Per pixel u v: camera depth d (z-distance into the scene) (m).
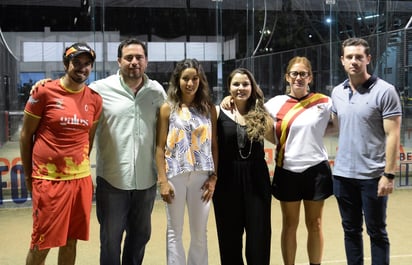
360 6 7.28
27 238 4.76
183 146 2.98
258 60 6.93
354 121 3.06
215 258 4.11
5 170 6.02
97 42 6.55
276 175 3.34
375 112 2.98
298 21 7.05
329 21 7.16
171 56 6.71
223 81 6.86
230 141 3.13
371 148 3.02
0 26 6.23
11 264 3.99
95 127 2.95
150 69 6.65
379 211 3.03
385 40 7.41
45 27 6.39
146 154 3.05
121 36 6.60
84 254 4.23
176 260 3.04
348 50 3.04
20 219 5.53
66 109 2.71
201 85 3.05
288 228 3.34
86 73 2.74
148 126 3.05
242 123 3.14
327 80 7.17
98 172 3.08
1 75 6.21
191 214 3.08
